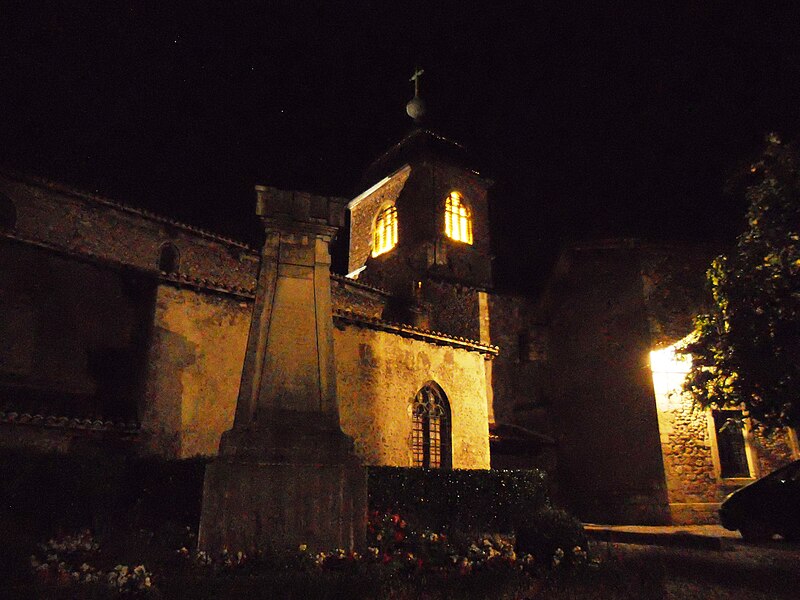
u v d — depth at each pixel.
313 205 9.16
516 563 7.30
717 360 11.99
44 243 13.09
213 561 6.76
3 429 10.25
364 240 32.19
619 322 20.11
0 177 15.60
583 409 20.58
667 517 17.16
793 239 11.05
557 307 22.64
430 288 25.73
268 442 7.74
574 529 7.86
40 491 8.61
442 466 16.30
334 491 7.68
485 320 22.94
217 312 13.05
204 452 12.01
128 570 6.16
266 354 8.29
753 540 11.95
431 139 30.58
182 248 19.34
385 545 8.02
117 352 13.53
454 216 29.88
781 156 11.59
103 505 9.18
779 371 10.72
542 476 13.64
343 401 14.33
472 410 17.34
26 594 5.21
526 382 22.72
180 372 12.14
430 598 5.83
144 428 11.38
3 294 12.73
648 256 19.92
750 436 17.67
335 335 14.64
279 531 7.31
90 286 13.95
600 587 6.64
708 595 6.78
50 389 12.52
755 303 11.16
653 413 18.30
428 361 16.62
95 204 17.30
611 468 19.16
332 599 5.52
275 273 8.73
